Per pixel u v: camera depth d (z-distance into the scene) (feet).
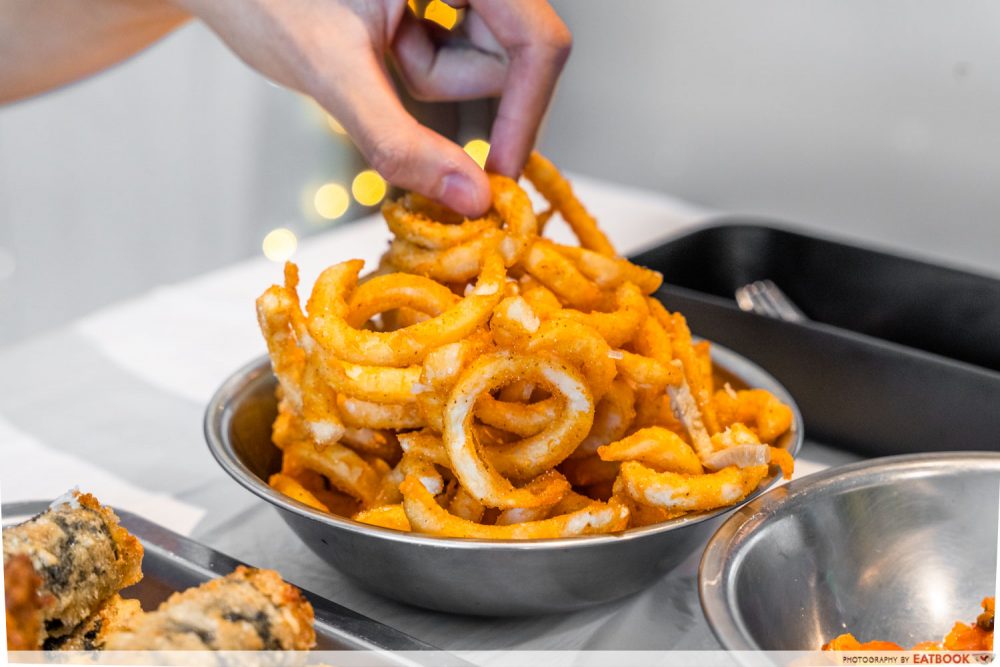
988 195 3.30
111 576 1.31
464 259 1.53
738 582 1.31
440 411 1.44
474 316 1.44
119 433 1.88
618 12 3.90
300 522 1.39
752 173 3.82
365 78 1.60
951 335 2.13
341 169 4.23
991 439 1.69
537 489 1.42
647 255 2.15
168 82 3.97
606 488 1.53
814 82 3.55
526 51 1.67
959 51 3.22
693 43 3.77
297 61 1.63
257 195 4.18
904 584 1.43
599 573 1.37
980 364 2.09
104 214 4.08
